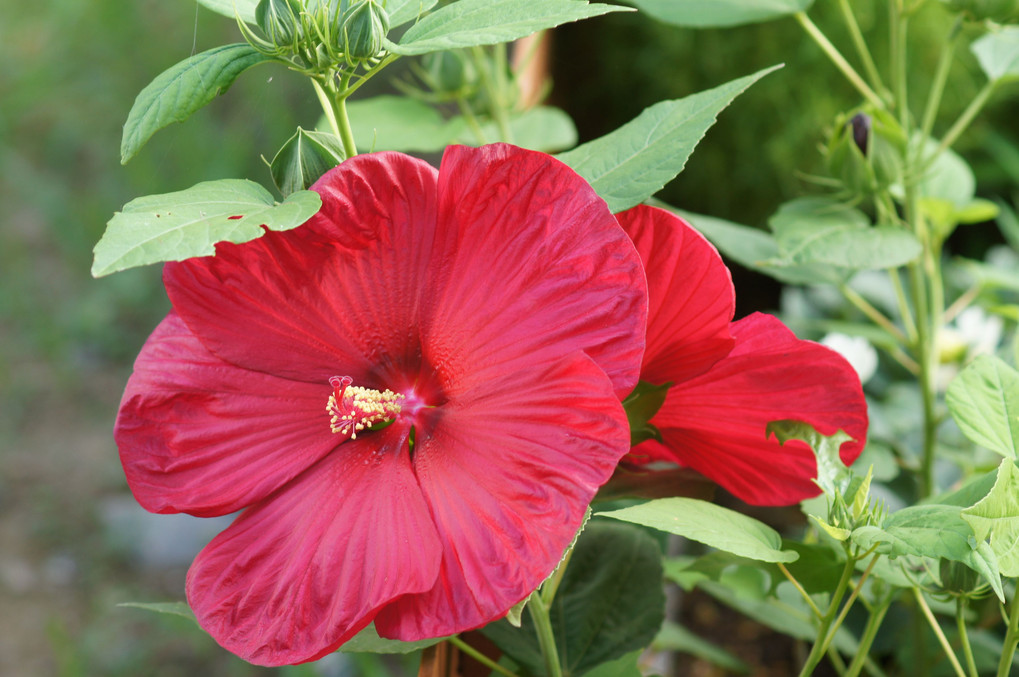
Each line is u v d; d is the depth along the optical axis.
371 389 0.90
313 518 0.87
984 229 2.87
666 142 0.92
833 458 0.94
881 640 1.27
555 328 0.86
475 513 0.85
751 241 1.23
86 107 3.67
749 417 0.95
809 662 0.95
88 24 3.77
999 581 0.85
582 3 0.85
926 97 2.54
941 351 1.61
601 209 0.86
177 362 0.90
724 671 1.60
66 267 3.20
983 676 1.21
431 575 0.84
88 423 2.68
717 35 2.50
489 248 0.87
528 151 0.85
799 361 0.93
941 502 0.95
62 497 2.43
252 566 0.87
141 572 2.24
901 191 1.22
